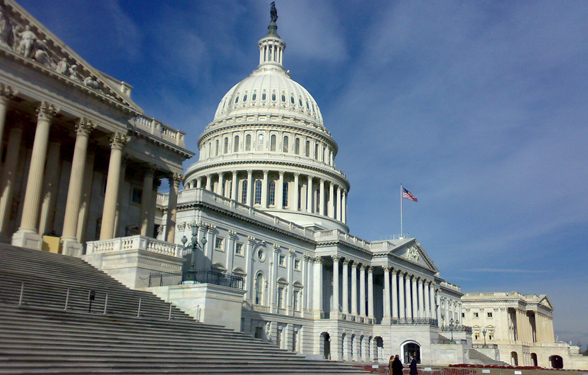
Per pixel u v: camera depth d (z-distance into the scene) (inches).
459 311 5738.2
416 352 3558.1
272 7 5339.6
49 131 1840.6
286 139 4434.1
